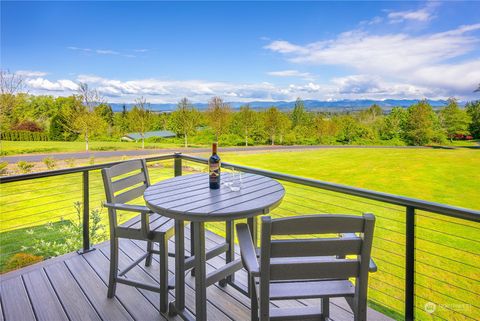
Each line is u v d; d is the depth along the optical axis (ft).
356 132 86.94
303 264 3.82
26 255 14.23
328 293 4.34
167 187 6.67
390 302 14.11
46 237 17.38
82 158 56.65
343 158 63.36
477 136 67.15
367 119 86.33
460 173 45.91
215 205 5.28
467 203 33.37
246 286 7.30
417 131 75.97
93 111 76.64
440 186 40.60
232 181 7.06
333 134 88.74
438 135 73.46
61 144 74.95
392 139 81.87
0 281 7.45
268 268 3.76
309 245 3.71
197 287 5.72
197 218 4.94
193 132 86.17
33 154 61.46
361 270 3.92
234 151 73.87
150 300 6.80
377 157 62.08
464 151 62.28
